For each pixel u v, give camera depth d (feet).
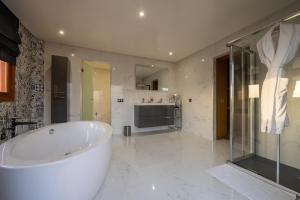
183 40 9.89
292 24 4.90
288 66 5.48
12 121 6.44
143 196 4.46
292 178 5.45
